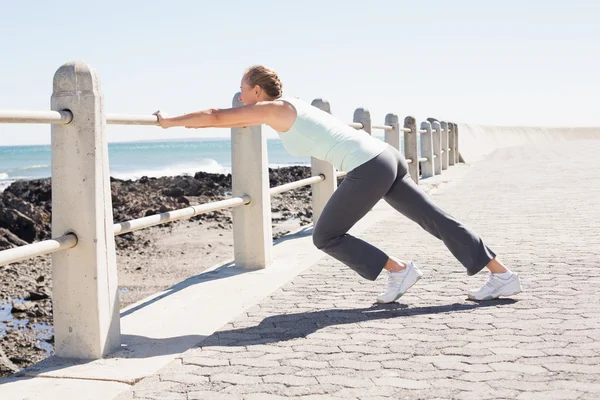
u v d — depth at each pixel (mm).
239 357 3109
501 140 41688
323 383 2719
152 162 63375
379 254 3920
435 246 6020
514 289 3922
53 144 3217
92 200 3193
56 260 3254
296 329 3525
